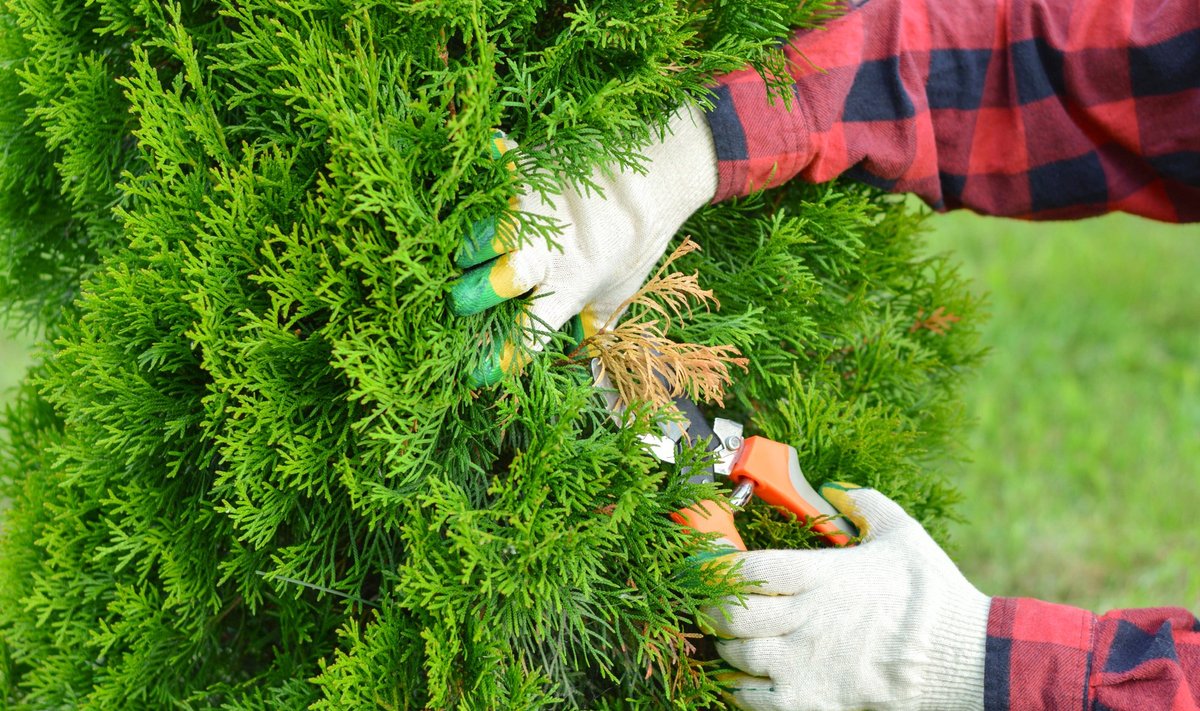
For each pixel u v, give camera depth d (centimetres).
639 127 111
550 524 103
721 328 123
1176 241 487
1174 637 118
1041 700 113
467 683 107
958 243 495
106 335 113
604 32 103
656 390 117
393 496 105
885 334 140
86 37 121
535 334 109
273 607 134
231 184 108
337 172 99
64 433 140
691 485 112
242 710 120
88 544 129
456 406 109
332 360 107
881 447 132
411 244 97
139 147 110
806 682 116
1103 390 391
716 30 118
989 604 118
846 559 119
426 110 98
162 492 119
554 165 110
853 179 137
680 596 116
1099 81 132
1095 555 317
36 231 141
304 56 99
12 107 128
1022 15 131
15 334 149
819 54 124
